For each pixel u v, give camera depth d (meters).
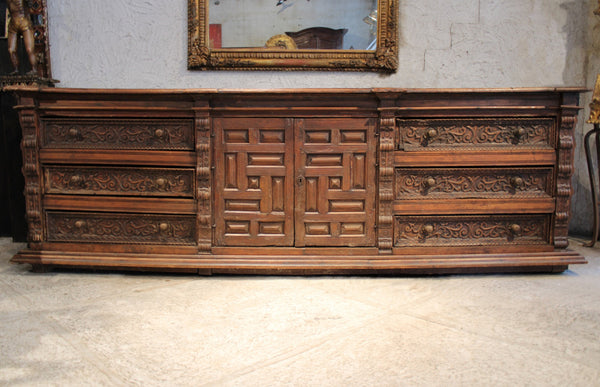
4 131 2.86
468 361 1.39
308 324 1.67
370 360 1.39
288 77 2.87
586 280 2.21
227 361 1.39
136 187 2.28
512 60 2.90
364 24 2.81
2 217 3.03
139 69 2.87
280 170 2.23
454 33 2.87
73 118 2.26
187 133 2.24
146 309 1.82
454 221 2.27
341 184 2.24
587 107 3.00
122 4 2.83
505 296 1.98
